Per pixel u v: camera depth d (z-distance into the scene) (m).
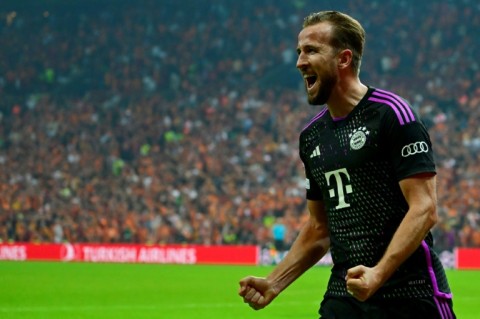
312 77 8.02
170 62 82.00
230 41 83.06
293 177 62.88
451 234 53.41
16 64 83.69
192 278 40.81
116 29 85.31
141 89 79.75
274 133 69.81
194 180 64.38
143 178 65.25
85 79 82.06
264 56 81.62
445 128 66.62
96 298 29.83
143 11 86.19
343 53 7.95
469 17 80.81
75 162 68.44
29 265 51.28
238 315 24.67
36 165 68.12
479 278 42.66
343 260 8.16
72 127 73.50
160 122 72.88
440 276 8.00
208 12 85.56
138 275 42.69
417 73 76.88
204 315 24.69
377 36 81.31
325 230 8.78
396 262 7.38
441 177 59.31
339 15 8.00
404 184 7.65
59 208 62.47
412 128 7.69
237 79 80.12
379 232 7.91
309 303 28.16
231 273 44.97
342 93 8.05
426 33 80.31
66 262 55.97
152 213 60.00
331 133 8.21
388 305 7.80
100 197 63.50
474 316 25.02
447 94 73.12
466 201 56.19
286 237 54.88
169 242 58.72
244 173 64.38
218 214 58.91
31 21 86.44
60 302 28.17
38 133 72.75
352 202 8.02
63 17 86.50
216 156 66.88
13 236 61.59
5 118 75.06
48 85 82.38
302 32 8.06
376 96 8.00
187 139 70.19
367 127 7.90
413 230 7.45
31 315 24.06
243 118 72.44
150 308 26.56
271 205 58.34
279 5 85.19
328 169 8.19
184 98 77.56
